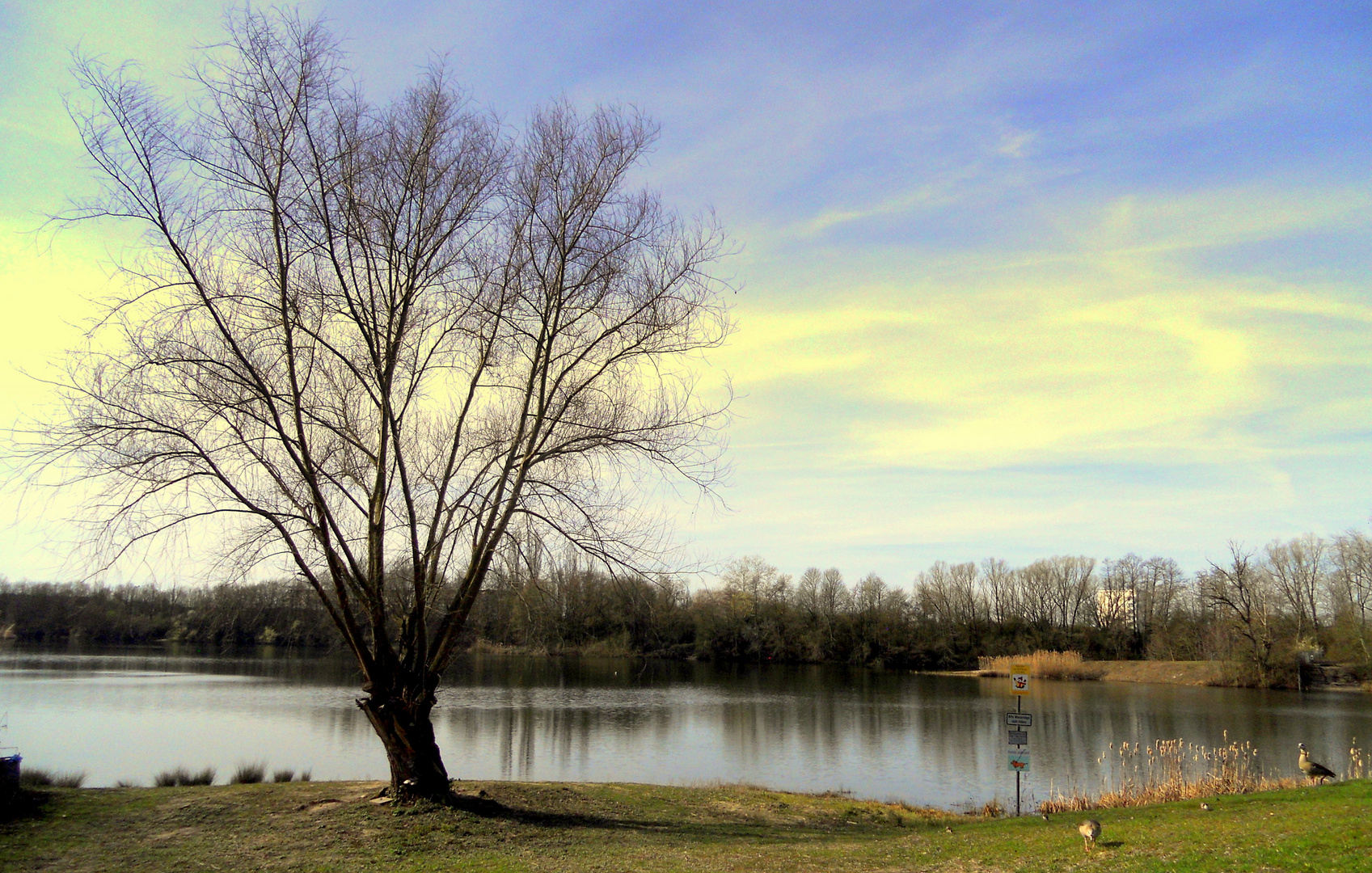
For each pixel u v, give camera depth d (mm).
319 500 13805
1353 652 69938
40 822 13219
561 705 45656
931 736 38625
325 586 15617
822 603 99125
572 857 12273
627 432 15469
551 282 15680
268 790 16141
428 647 16062
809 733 38812
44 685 48844
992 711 49500
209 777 19672
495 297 15414
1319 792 15852
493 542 15219
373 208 14266
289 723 35125
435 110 14883
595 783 20109
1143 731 41031
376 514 14742
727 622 87125
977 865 11891
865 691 62125
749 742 35562
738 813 17422
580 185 15547
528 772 27016
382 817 13828
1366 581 76312
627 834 14312
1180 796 20656
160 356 13141
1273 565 88062
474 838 13031
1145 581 101688
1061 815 17047
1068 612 106500
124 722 35031
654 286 15586
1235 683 69875
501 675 61625
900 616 96250
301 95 13875
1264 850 10594
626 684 59344
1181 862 10531
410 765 14922
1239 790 20797
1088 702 55531
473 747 31828
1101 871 10664
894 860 12531
